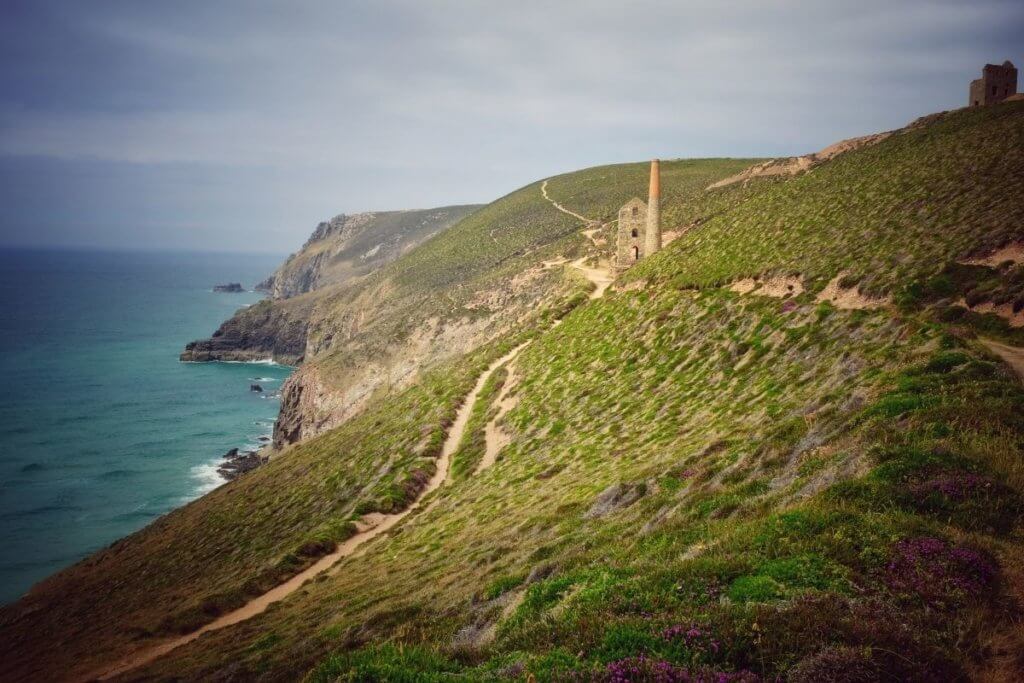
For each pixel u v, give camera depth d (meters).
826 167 80.69
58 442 103.38
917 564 9.37
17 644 41.38
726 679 7.51
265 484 66.25
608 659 8.52
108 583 49.94
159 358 186.12
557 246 121.25
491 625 12.98
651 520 17.02
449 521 32.91
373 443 62.31
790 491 14.24
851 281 35.38
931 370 17.00
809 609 8.47
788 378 29.02
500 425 50.94
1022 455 11.88
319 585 32.19
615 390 43.28
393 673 9.33
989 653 7.89
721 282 48.50
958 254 31.12
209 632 30.02
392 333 121.06
